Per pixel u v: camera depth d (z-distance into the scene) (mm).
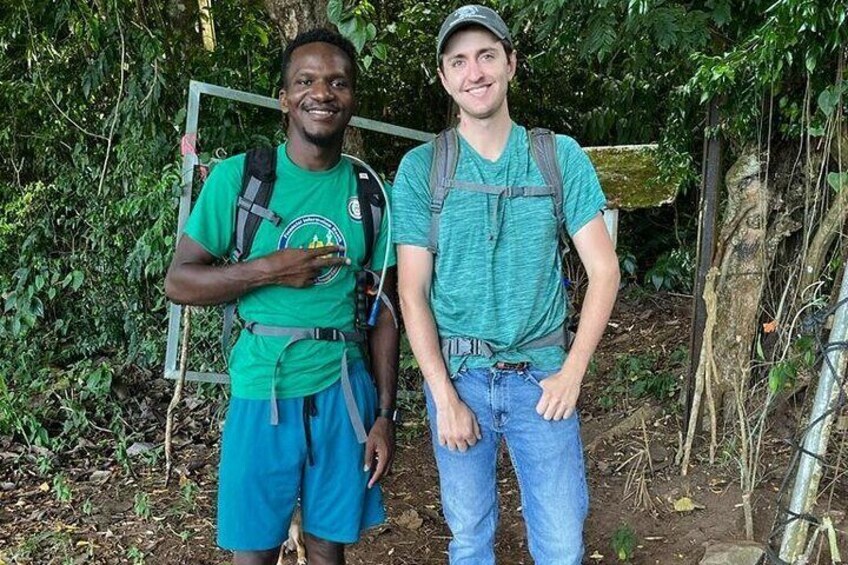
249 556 2156
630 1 2852
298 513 2898
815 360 2871
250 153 2096
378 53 3498
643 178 3646
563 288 2152
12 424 4203
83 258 5172
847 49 2832
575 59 5289
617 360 4738
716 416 3590
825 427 2234
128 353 5148
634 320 5402
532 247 2031
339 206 2115
